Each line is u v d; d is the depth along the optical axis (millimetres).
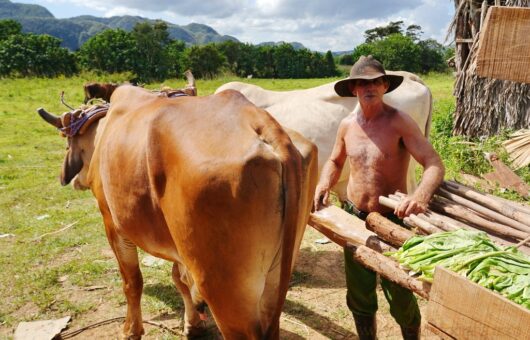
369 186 3008
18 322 4062
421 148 2797
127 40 43719
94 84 4648
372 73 2836
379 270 2260
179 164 2301
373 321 3246
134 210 2750
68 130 4352
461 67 9281
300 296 4414
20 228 6141
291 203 2193
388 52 54844
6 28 53344
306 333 3855
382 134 2951
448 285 1829
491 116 9023
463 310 1779
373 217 2623
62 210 6844
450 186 2840
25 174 8742
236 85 5496
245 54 60094
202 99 2570
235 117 2367
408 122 2883
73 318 4137
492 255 1880
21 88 26016
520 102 8672
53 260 5227
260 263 2277
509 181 5781
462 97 9336
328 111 5098
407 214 2568
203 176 2178
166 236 2645
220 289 2320
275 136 2250
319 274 4824
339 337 3795
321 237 5742
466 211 2549
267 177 2162
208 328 3941
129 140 2781
